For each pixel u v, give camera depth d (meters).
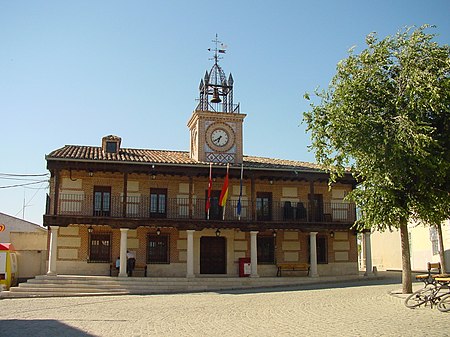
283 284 27.08
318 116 18.05
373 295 19.16
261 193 31.20
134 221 27.14
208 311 16.03
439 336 10.47
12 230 37.03
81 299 21.17
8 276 26.97
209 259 30.11
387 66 17.22
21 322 14.05
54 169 26.91
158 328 12.61
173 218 28.11
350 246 31.95
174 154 32.62
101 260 28.50
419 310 14.26
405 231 18.38
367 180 17.67
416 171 16.09
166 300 20.16
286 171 29.59
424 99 15.77
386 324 12.21
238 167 28.91
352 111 17.05
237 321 13.64
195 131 31.52
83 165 27.02
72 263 28.14
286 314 14.80
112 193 29.05
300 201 31.48
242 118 31.73
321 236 31.58
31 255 30.97
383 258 42.44
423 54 16.59
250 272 28.61
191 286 25.59
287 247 31.02
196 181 30.20
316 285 26.23
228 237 30.16
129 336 11.45
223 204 27.97
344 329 11.79
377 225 18.33
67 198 28.47
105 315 15.43
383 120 16.33
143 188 29.41
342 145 17.31
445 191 16.84
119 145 30.08
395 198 17.22
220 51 32.75
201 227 27.92
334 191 32.03
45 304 19.05
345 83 17.30
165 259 29.23
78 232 28.45
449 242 33.75
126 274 26.55
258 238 30.86
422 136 15.16
